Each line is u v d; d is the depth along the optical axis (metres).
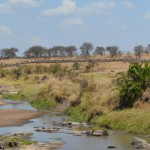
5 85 99.56
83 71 117.44
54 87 65.44
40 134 37.81
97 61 155.62
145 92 44.41
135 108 42.66
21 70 124.88
